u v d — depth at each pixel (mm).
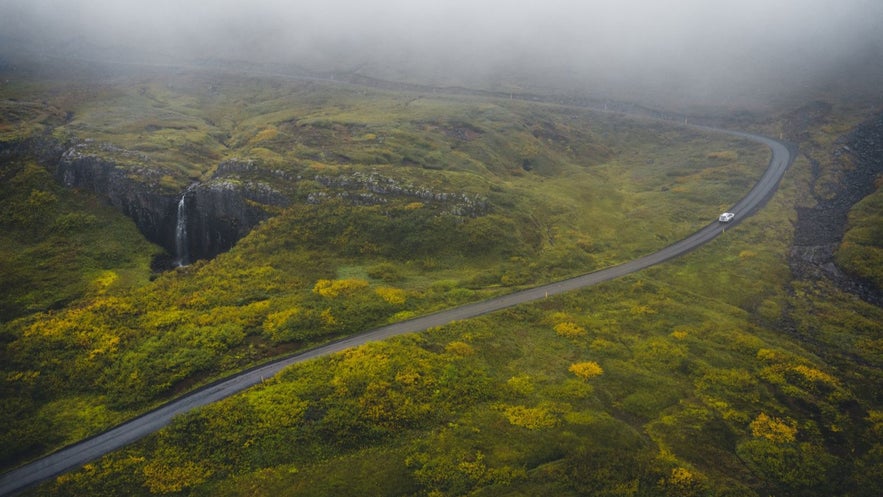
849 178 126688
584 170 161125
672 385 58406
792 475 45719
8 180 103125
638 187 144750
